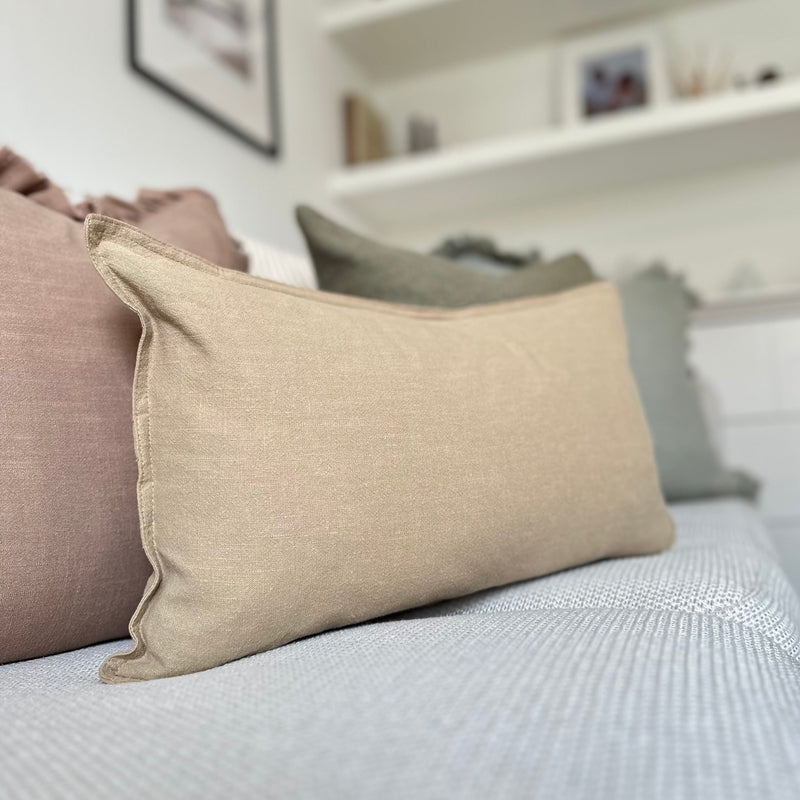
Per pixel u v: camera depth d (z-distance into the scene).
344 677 0.45
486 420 0.68
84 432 0.63
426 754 0.34
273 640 0.56
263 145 2.15
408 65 2.88
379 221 2.90
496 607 0.73
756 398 2.15
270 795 0.31
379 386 0.61
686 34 2.61
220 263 0.93
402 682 0.43
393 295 1.04
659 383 1.49
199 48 1.91
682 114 2.24
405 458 0.61
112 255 0.55
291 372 0.57
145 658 0.54
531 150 2.37
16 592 0.57
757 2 2.55
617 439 0.82
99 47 1.60
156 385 0.56
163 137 1.78
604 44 2.62
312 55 2.52
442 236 2.90
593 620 0.59
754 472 2.15
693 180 2.62
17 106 1.39
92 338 0.66
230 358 0.55
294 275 1.24
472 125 2.87
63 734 0.40
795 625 0.67
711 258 2.60
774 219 2.54
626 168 2.52
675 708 0.39
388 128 2.98
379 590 0.59
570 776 0.32
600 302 0.94
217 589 0.53
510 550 0.69
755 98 2.18
